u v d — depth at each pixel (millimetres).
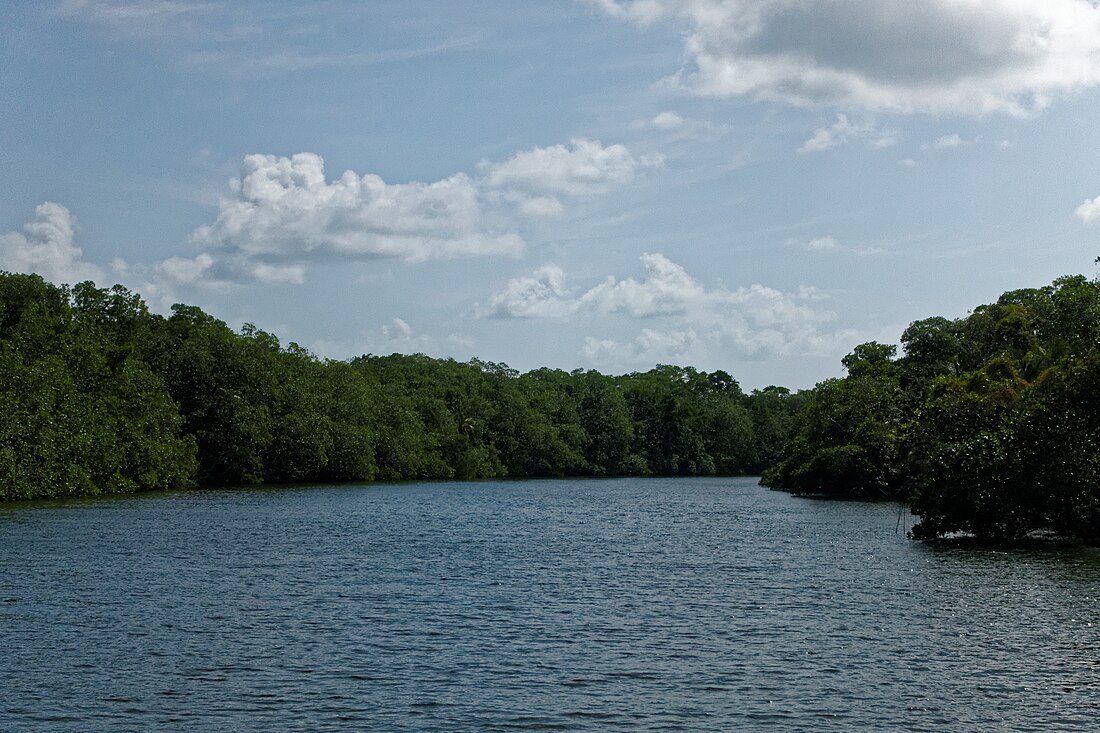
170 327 124938
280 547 46531
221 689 20438
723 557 44156
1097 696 20281
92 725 18094
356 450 128125
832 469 98312
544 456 178625
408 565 40469
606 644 24906
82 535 50250
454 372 183250
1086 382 46938
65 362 89562
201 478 111875
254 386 118062
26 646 24141
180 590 32750
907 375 102188
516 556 44344
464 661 22984
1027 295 95250
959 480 49125
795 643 25094
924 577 36844
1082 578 36406
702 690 20641
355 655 23484
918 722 18641
